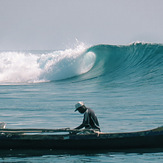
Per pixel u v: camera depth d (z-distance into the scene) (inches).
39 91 3954.2
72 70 5132.9
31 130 1696.6
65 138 1654.8
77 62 5167.3
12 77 5344.5
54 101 3127.5
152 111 2522.1
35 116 2432.3
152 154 1540.4
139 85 4057.6
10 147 1689.2
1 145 1689.2
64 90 3976.4
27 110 2682.1
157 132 1596.9
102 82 4495.6
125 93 3560.5
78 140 1649.9
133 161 1440.7
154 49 5059.1
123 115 2406.5
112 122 2190.0
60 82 4798.2
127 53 5236.2
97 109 2669.8
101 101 3063.5
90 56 5260.8
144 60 5000.0
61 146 1668.3
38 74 5270.7
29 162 1451.8
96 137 1638.8
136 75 4670.3
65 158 1512.1
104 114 2463.1
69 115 2455.7
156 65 4815.5
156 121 2181.3
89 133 1653.5
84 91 3831.2
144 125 2079.2
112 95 3444.9
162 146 1622.8
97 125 1689.2
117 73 4913.9
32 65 5846.5
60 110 2662.4
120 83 4293.8
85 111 1686.8
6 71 5570.9
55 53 6569.9
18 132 1681.8
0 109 2741.1
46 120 2288.4
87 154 1574.8
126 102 2967.5
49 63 5378.9
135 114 2427.4
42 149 1674.5
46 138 1662.2
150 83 4124.0
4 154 1592.0
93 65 5216.5
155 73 4584.2
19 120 2301.9
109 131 1958.7
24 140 1670.8
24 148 1685.5
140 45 5211.6
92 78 4837.6
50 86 4446.4
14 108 2783.0
